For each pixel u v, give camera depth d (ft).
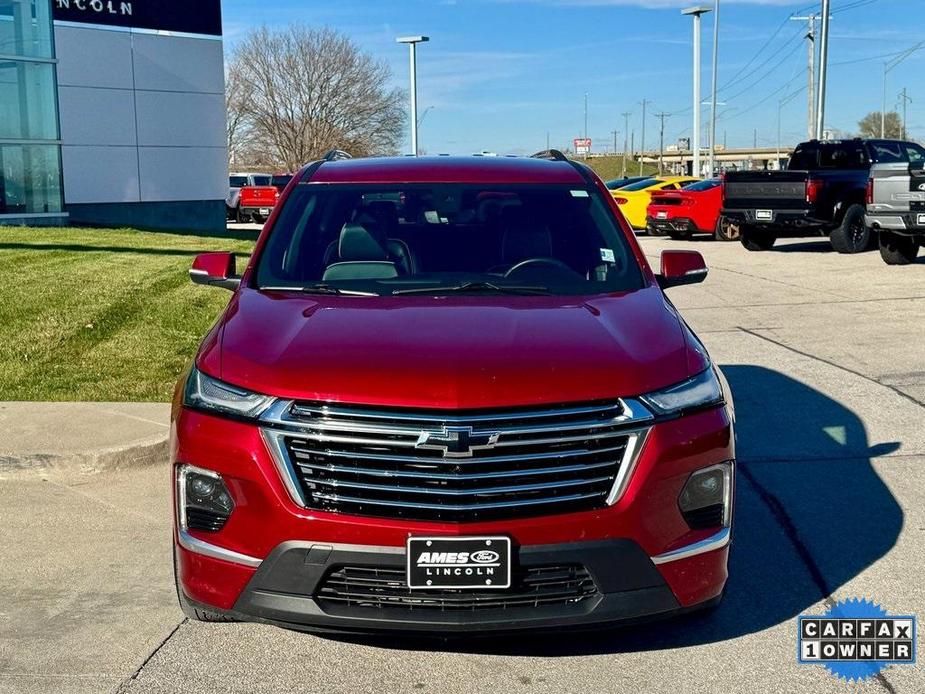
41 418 21.74
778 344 31.48
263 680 11.76
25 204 76.48
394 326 12.48
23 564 15.28
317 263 15.31
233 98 215.72
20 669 12.01
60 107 79.66
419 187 16.60
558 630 11.06
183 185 89.35
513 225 15.93
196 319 32.91
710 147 149.38
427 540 10.62
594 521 10.86
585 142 351.67
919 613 13.46
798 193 62.23
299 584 10.91
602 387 11.14
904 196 47.80
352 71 210.59
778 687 11.57
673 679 11.75
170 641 12.76
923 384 25.72
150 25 85.10
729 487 11.85
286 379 11.23
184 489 11.63
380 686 11.61
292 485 10.91
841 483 18.65
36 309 33.22
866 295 42.11
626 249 15.78
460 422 10.80
